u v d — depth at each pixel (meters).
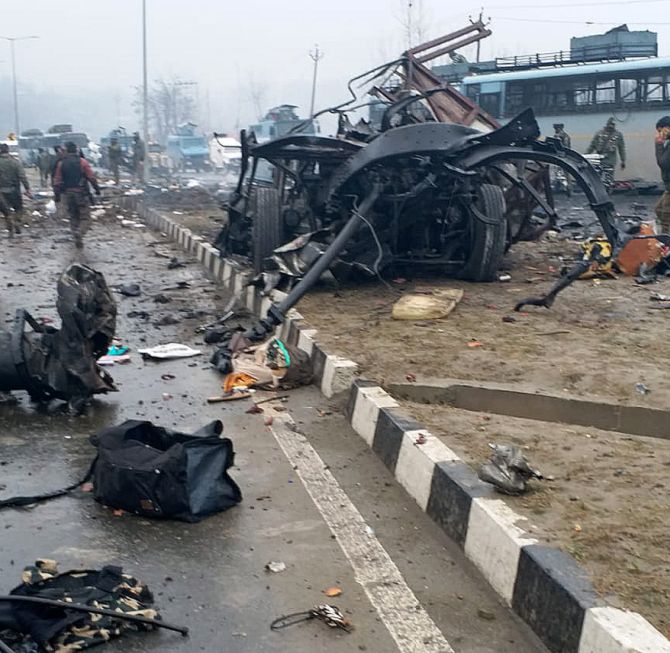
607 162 24.84
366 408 6.11
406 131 9.55
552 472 4.88
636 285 10.30
